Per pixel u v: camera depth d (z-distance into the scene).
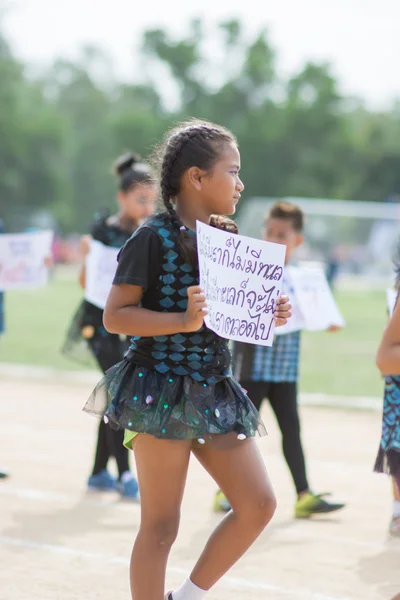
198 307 5.14
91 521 9.02
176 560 7.79
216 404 5.44
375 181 119.88
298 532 8.83
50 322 34.03
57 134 124.12
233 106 119.31
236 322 5.61
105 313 5.43
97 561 7.74
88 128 148.00
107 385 5.63
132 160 10.31
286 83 120.56
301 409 16.30
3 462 11.62
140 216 10.06
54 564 7.64
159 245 5.40
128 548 8.13
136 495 9.95
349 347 28.09
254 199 116.50
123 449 10.10
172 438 5.33
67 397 17.12
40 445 12.74
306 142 116.94
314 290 9.70
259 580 7.37
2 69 118.81
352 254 71.44
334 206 72.25
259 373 9.30
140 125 121.69
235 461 5.41
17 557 7.81
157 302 5.44
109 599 6.83
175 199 5.75
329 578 7.45
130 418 5.41
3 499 9.82
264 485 5.40
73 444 12.85
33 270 11.04
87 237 10.29
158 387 5.39
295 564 7.81
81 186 138.38
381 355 5.24
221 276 5.48
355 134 122.12
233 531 5.43
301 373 21.62
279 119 116.00
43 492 10.17
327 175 117.69
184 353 5.43
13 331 30.41
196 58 121.38
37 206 124.19
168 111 128.25
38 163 123.19
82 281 10.34
